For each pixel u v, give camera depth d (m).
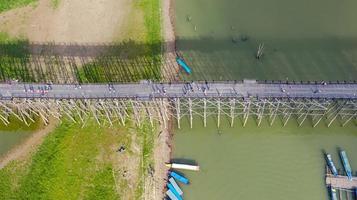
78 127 90.94
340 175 83.81
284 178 84.75
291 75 95.56
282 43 99.81
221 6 105.75
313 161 86.19
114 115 90.81
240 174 85.62
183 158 87.75
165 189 84.88
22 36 103.31
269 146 88.19
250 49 99.50
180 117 91.31
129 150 87.94
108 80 95.50
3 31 104.44
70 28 103.75
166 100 83.31
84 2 107.31
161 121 90.69
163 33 102.06
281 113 90.00
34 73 97.75
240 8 105.25
